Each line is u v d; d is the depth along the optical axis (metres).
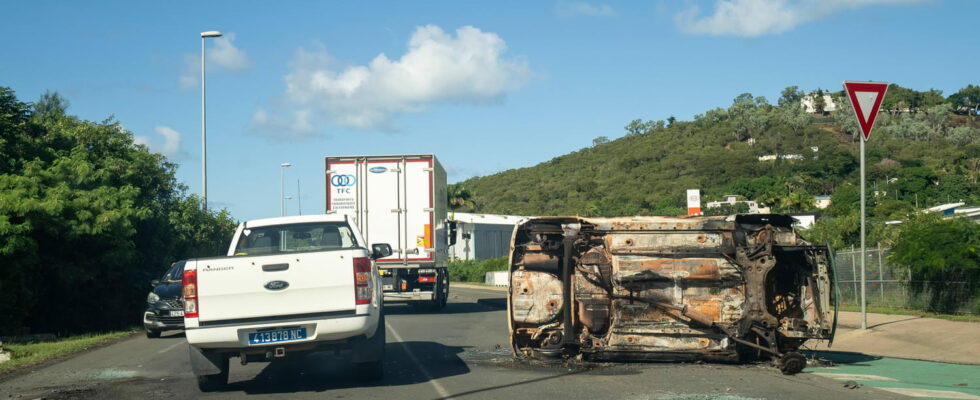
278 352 8.52
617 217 10.14
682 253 9.70
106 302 21.80
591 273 9.94
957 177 102.88
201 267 8.45
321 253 8.59
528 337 10.23
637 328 9.66
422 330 16.30
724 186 127.31
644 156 165.62
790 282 10.02
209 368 8.66
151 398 8.46
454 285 60.06
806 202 93.69
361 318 8.56
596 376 9.04
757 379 8.66
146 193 25.53
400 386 8.86
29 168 18.94
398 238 21.09
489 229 79.06
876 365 9.98
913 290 18.19
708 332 9.56
